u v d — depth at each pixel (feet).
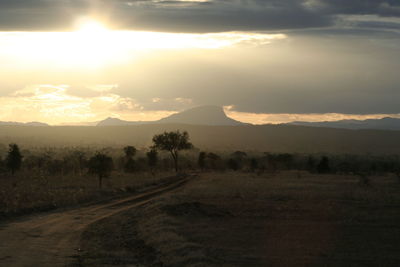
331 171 361.51
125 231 99.81
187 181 265.34
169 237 85.25
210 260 69.51
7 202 135.33
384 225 105.19
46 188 193.77
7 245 81.61
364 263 70.79
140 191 207.92
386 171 394.73
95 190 187.73
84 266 68.03
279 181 241.76
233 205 140.26
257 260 71.46
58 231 98.94
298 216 118.32
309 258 73.15
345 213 122.83
